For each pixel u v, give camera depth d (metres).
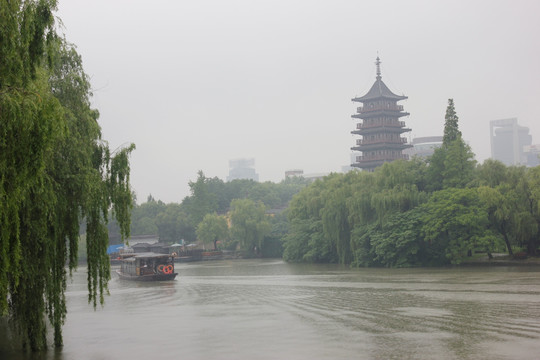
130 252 157.12
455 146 90.56
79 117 29.05
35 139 18.55
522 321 35.66
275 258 151.50
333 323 38.22
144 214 188.25
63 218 28.52
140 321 43.66
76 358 29.70
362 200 95.12
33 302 28.52
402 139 168.50
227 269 110.00
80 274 109.00
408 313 40.78
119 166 31.17
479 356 27.33
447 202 81.50
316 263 114.31
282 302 51.19
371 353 28.81
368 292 55.31
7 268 19.34
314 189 128.12
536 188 77.38
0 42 18.91
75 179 28.23
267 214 177.12
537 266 74.06
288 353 29.64
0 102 17.88
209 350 31.19
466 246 79.50
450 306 42.97
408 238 85.31
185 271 110.44
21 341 33.16
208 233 163.25
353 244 97.00
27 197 25.20
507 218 80.12
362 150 169.00
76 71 30.25
